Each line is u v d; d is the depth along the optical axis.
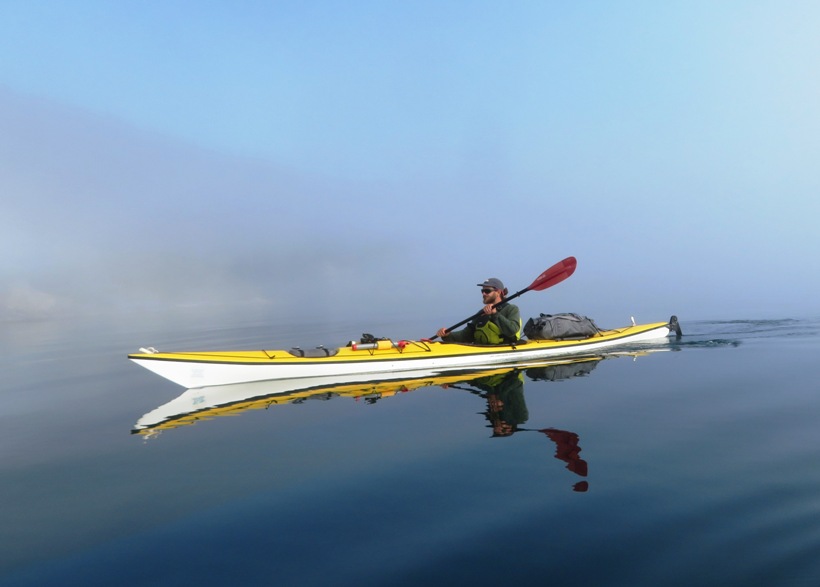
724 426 3.47
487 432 3.49
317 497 2.48
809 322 10.47
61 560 1.96
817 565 1.69
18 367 8.53
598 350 7.52
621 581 1.64
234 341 10.45
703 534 1.93
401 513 2.25
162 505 2.47
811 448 2.94
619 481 2.51
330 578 1.74
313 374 5.85
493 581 1.67
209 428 3.89
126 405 4.95
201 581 1.75
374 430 3.66
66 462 3.24
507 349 6.77
